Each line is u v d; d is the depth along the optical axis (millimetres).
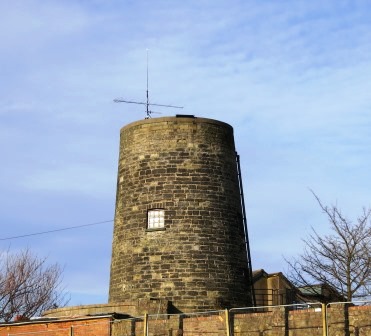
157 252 38969
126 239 39875
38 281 60219
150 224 39594
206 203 39656
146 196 39906
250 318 30781
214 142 40688
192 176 39875
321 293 43812
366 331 27797
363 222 50625
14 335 37094
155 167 40094
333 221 43688
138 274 38969
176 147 40188
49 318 36781
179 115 40719
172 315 33000
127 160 41062
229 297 38875
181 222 39188
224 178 40531
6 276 57281
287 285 47938
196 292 38344
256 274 47125
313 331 29062
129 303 37812
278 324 29828
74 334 35531
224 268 39156
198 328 32125
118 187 41438
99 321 35219
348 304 28906
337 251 41875
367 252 41562
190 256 38781
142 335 33406
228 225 39969
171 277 38500
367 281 41000
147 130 40719
